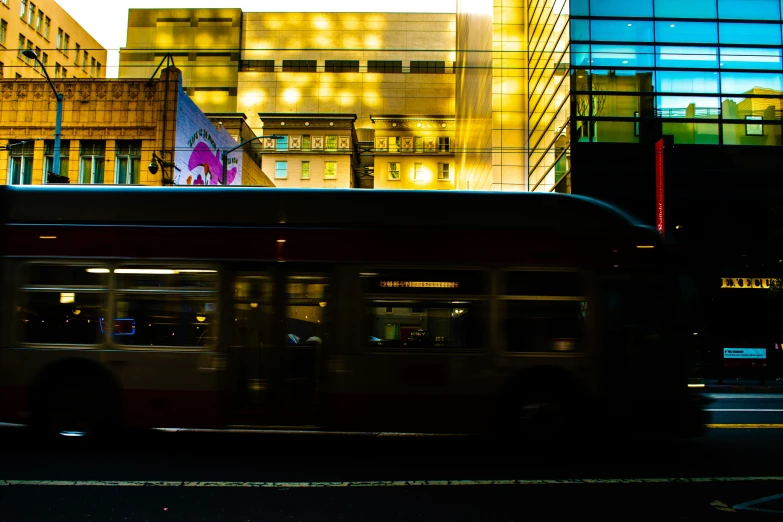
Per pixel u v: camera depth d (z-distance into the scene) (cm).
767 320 2447
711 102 2503
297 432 955
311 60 7750
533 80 3059
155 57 7819
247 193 844
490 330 793
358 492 616
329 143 6762
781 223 2202
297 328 805
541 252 808
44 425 810
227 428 791
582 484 657
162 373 801
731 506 585
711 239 2473
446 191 845
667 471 720
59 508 555
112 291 814
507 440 796
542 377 790
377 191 844
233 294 810
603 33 2503
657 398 784
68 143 2798
